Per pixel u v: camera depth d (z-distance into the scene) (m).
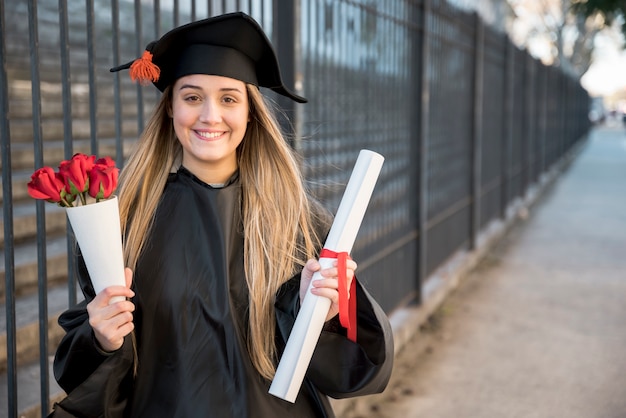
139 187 1.68
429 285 5.83
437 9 5.66
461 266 6.72
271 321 1.62
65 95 2.05
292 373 1.49
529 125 13.11
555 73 19.33
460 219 7.22
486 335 5.05
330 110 3.60
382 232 4.50
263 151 1.70
